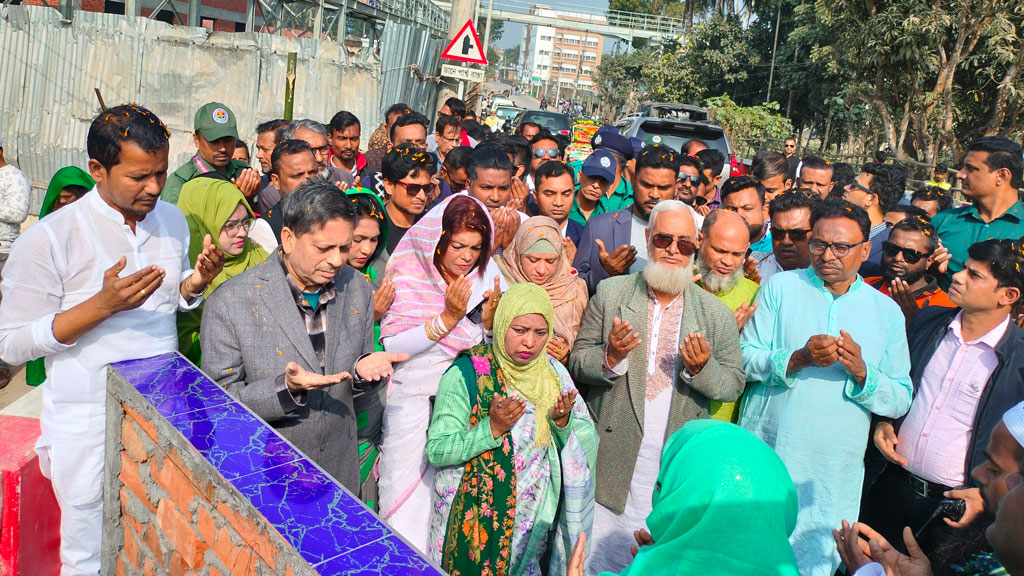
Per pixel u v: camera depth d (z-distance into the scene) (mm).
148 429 2537
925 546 3188
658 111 17875
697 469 2000
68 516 2928
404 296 3361
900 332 3363
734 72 31562
